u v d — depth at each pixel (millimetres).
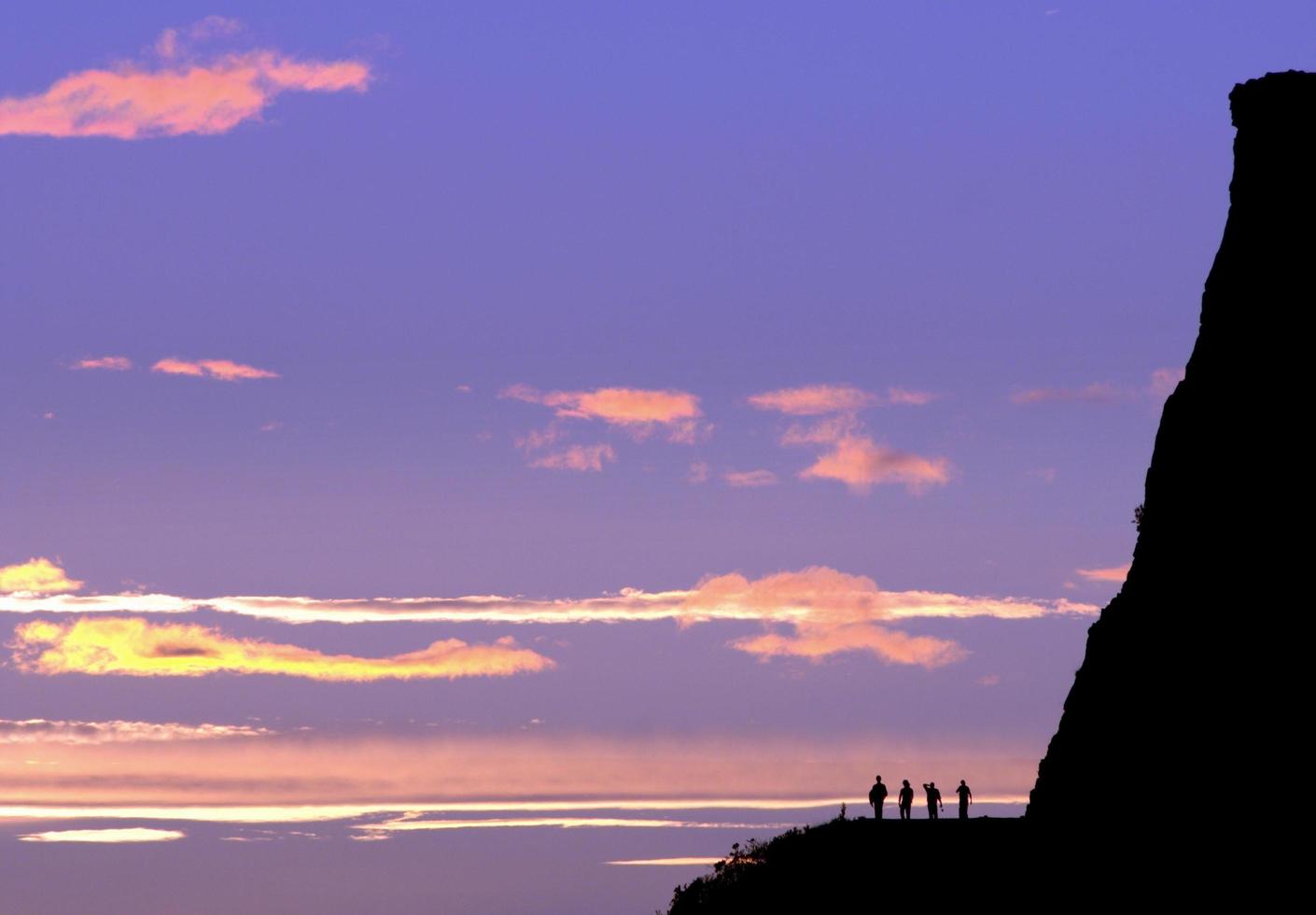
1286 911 101000
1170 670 117188
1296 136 124062
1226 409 121312
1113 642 125062
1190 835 109438
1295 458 114688
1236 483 118062
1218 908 104812
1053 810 124812
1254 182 126125
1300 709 106625
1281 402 117688
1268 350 120250
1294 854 102438
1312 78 124688
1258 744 107750
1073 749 125250
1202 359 126438
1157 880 110250
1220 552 117062
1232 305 124625
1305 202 122062
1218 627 114562
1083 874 117500
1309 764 104375
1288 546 112500
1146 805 114375
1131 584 125750
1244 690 110562
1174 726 114625
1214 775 109812
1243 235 126000
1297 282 120250
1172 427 126250
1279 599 111312
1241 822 106500
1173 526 122875
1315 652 107625
